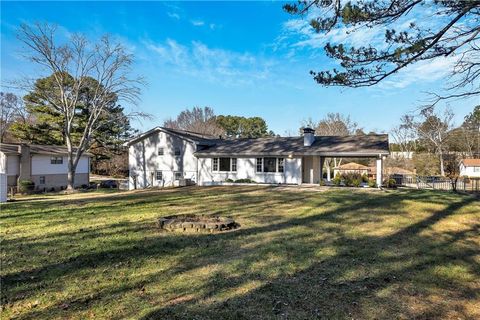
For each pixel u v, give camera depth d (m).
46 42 24.84
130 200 13.76
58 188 31.33
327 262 5.59
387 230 8.09
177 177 26.48
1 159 26.78
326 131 49.69
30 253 5.91
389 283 4.75
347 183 21.11
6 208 11.54
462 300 4.26
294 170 22.88
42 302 3.99
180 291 4.36
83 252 5.97
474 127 43.78
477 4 4.66
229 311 3.81
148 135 27.42
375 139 23.39
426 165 43.06
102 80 27.28
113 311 3.78
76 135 34.75
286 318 3.68
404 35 5.18
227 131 64.19
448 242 7.05
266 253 6.03
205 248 6.32
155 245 6.48
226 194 15.96
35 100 34.22
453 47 5.05
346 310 3.90
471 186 23.53
